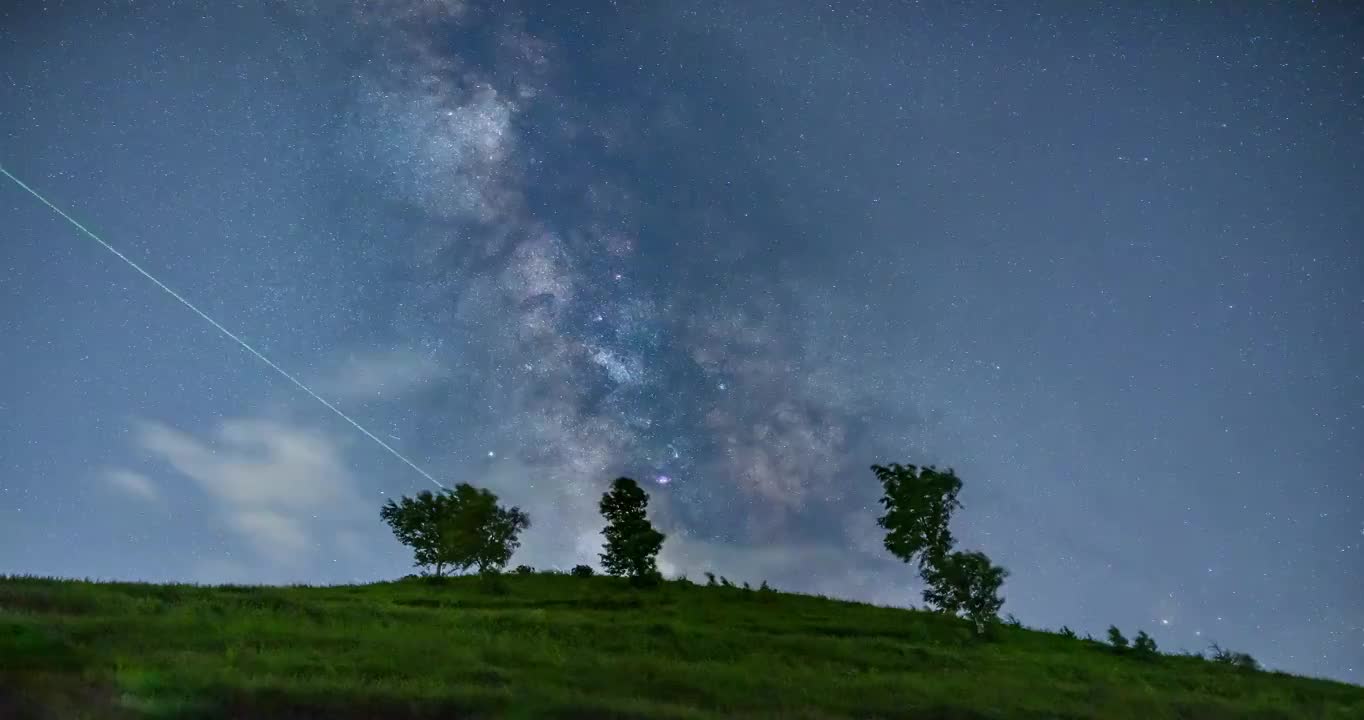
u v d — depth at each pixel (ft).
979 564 171.32
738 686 107.96
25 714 76.69
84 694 82.84
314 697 86.07
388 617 135.95
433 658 107.04
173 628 110.52
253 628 115.55
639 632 139.03
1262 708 122.21
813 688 109.81
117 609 120.67
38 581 134.72
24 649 94.79
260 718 82.23
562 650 120.26
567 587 201.46
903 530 180.24
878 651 140.36
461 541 194.08
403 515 206.49
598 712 90.48
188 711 80.48
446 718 86.99
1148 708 115.34
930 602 173.78
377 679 95.66
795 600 195.52
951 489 182.80
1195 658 165.68
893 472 185.47
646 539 203.62
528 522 201.57
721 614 172.55
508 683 99.81
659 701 98.89
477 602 173.47
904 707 103.65
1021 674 132.46
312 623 124.57
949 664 136.46
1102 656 161.27
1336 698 138.51
